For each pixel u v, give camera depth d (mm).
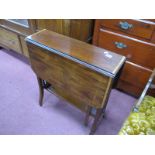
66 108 1628
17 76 1973
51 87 1485
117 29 1369
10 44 2117
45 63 1167
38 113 1571
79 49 1070
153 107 1091
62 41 1149
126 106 1667
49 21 1460
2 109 1594
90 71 943
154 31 1207
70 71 1050
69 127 1464
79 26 1457
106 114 1579
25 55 2068
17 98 1707
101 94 993
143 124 999
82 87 1065
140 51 1370
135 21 1242
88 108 1242
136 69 1500
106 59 989
